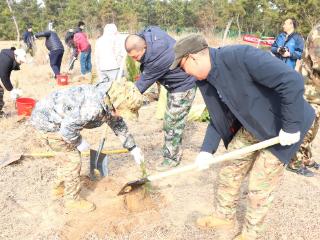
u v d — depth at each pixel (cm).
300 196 424
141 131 634
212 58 270
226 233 358
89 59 1161
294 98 249
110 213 386
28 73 1180
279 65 247
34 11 5038
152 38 412
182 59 271
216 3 2992
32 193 425
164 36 419
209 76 275
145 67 422
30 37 1452
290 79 244
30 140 564
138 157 392
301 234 360
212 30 2534
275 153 289
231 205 354
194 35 267
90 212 388
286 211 393
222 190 349
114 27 777
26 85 1016
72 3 4047
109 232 355
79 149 372
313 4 2170
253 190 308
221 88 278
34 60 1390
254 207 312
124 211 390
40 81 1079
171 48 418
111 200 411
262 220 318
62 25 4331
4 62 677
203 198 420
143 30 428
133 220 371
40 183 445
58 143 362
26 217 383
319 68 413
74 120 327
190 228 364
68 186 379
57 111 343
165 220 378
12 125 641
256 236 324
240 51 260
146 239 350
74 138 339
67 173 373
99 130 627
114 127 375
